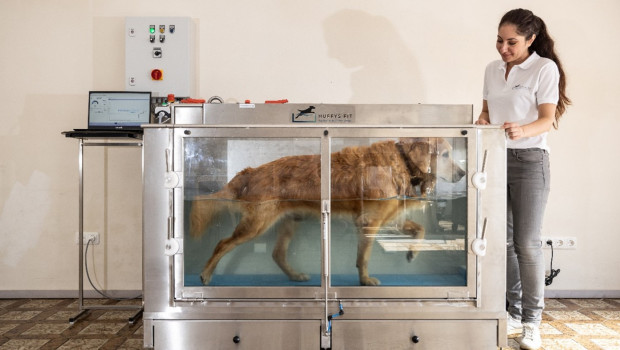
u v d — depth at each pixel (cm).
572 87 301
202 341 183
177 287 182
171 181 180
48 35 301
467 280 183
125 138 271
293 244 183
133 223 303
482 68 301
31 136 302
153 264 182
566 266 303
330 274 183
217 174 183
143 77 290
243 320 182
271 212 183
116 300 300
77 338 233
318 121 205
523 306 221
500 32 217
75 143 302
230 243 184
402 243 184
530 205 217
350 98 302
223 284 184
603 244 304
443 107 208
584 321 257
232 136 181
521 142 219
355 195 183
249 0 301
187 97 290
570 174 303
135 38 289
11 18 300
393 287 182
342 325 182
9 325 252
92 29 300
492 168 183
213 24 300
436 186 184
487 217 183
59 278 304
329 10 301
